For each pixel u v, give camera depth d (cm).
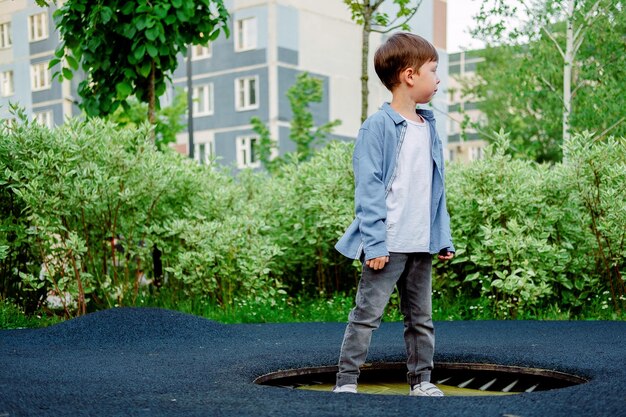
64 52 704
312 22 2869
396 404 236
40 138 605
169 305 648
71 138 618
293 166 762
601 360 339
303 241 707
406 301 301
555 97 1123
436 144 298
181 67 3002
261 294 651
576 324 531
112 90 697
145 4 655
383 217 280
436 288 658
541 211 633
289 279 736
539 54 1116
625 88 1008
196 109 2988
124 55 688
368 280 287
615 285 652
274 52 2762
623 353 366
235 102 2875
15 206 624
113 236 625
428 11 3050
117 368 327
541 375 334
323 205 662
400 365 356
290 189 717
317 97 2002
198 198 696
